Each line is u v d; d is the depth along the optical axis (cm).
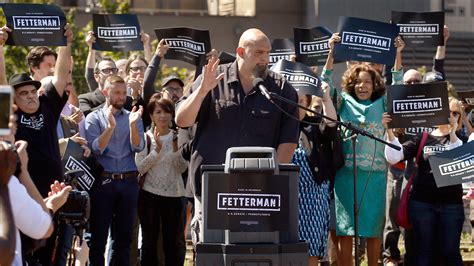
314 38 1264
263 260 802
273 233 814
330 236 1259
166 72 2536
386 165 1186
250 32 930
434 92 1147
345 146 1162
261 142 924
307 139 1123
